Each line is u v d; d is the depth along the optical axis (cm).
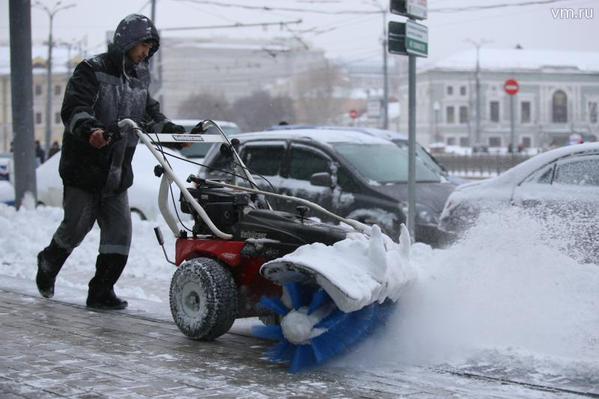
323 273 473
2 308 696
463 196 941
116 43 648
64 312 682
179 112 9556
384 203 1052
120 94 655
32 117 1355
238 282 575
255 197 643
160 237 638
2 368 496
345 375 485
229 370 497
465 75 7756
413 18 1017
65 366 502
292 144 1136
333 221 1078
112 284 703
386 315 532
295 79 9744
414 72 1009
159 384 464
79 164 662
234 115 8831
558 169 870
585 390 448
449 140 7844
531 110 7475
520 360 500
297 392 450
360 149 1135
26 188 1345
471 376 480
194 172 1324
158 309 702
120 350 546
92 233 1117
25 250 1014
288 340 504
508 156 4322
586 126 7181
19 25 1341
